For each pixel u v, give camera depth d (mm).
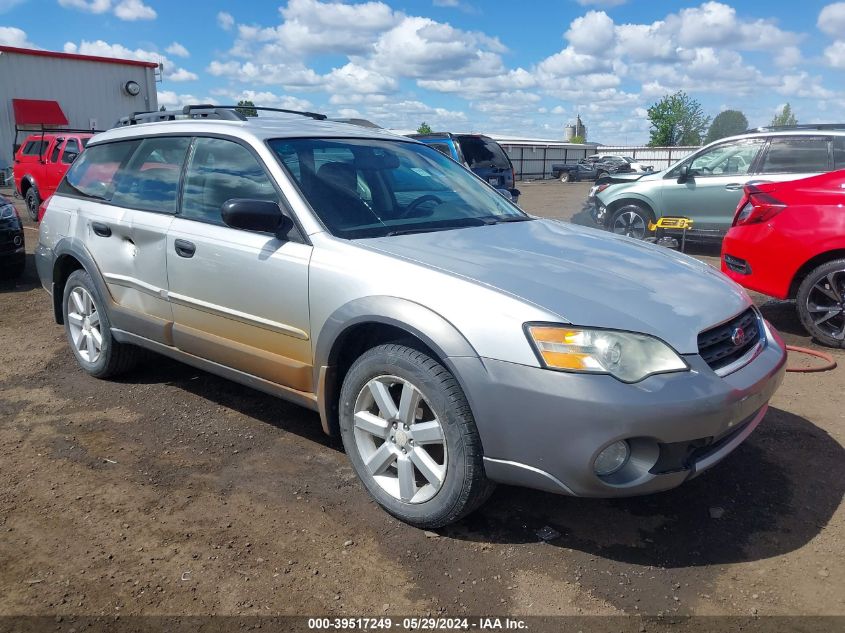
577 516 3131
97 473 3504
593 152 52375
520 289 2750
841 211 5270
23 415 4215
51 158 13844
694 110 62500
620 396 2492
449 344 2705
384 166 3961
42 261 5051
